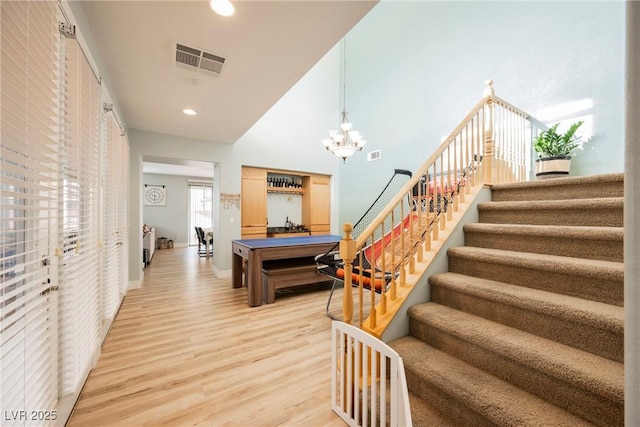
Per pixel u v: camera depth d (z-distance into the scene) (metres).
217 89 2.84
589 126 3.16
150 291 4.07
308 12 1.78
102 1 1.66
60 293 1.45
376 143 5.93
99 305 2.16
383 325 1.72
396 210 5.16
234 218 5.16
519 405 1.16
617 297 1.29
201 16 1.81
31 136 1.05
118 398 1.73
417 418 1.34
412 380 1.52
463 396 1.23
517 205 2.09
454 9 4.54
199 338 2.58
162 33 1.97
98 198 2.07
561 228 1.65
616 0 2.99
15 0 0.92
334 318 3.08
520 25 3.75
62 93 1.40
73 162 1.53
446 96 4.66
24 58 0.98
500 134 3.02
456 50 4.51
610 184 1.86
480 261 1.87
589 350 1.22
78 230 1.60
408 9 5.29
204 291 4.11
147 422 1.55
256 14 1.80
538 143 3.22
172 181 9.48
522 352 1.24
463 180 2.43
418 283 1.90
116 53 2.21
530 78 3.65
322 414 1.63
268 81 2.66
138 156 4.23
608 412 1.02
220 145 5.01
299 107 6.09
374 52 6.00
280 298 3.81
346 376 1.65
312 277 3.88
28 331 1.06
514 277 1.70
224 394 1.79
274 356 2.27
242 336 2.63
